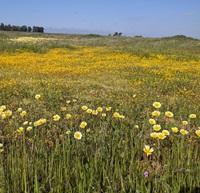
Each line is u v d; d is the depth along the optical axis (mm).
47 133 4078
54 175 2586
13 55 19312
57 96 6820
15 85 8219
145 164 2900
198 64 16891
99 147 3361
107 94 7371
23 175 2523
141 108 5863
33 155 2971
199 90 8312
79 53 22031
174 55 20656
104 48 26359
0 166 2766
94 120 4664
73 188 2479
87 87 8359
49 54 20953
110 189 2438
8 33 52125
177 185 2398
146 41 34281
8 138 3787
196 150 3107
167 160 2951
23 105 5867
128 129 4176
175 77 10844
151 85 8938
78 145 3291
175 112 5539
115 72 11922
